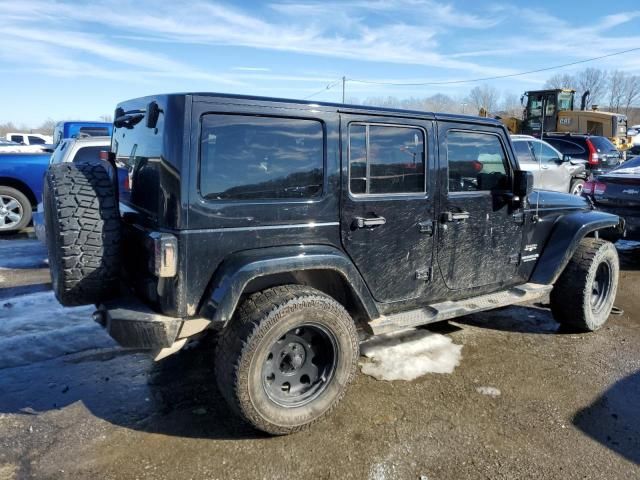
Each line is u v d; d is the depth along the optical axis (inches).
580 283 178.2
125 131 140.6
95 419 123.6
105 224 114.2
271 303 112.0
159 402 132.3
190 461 108.4
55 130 449.1
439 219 145.5
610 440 119.2
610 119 753.0
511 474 106.3
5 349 162.4
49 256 125.8
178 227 105.6
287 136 117.8
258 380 111.0
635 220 285.7
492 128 157.5
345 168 126.1
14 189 343.0
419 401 134.1
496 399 136.3
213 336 169.8
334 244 125.8
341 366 121.9
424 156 140.8
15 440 114.4
